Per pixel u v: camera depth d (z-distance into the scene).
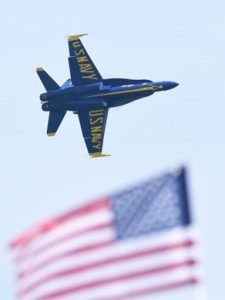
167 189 86.62
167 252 86.81
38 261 88.06
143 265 87.31
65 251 88.19
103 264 88.06
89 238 88.25
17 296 87.62
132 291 87.56
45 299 88.12
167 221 86.69
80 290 88.19
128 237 87.75
